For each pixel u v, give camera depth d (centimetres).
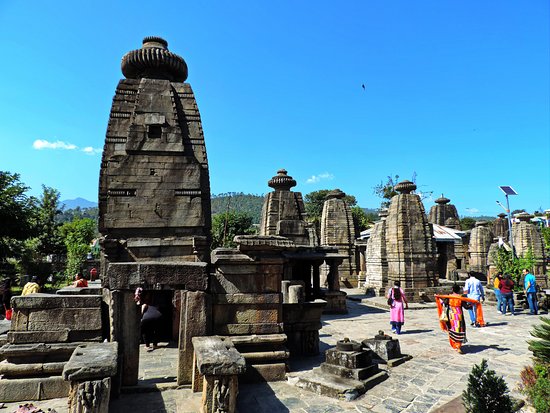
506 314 1562
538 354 618
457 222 3419
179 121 970
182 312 698
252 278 768
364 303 1973
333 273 1675
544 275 2238
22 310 662
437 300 1010
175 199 895
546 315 1534
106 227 852
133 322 678
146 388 654
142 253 862
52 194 4681
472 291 1291
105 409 464
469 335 1151
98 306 686
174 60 1013
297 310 890
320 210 5488
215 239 3706
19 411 562
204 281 712
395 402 616
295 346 887
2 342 696
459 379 729
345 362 706
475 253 3005
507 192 2044
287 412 580
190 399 610
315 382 671
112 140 938
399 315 1178
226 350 573
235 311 754
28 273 2947
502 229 3828
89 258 3606
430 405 604
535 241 2303
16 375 637
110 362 493
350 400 626
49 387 630
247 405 609
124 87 980
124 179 880
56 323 668
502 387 470
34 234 2436
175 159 915
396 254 1905
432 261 1933
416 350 959
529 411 568
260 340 739
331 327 1305
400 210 1914
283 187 2005
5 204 2239
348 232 2525
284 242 816
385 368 795
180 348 684
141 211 873
